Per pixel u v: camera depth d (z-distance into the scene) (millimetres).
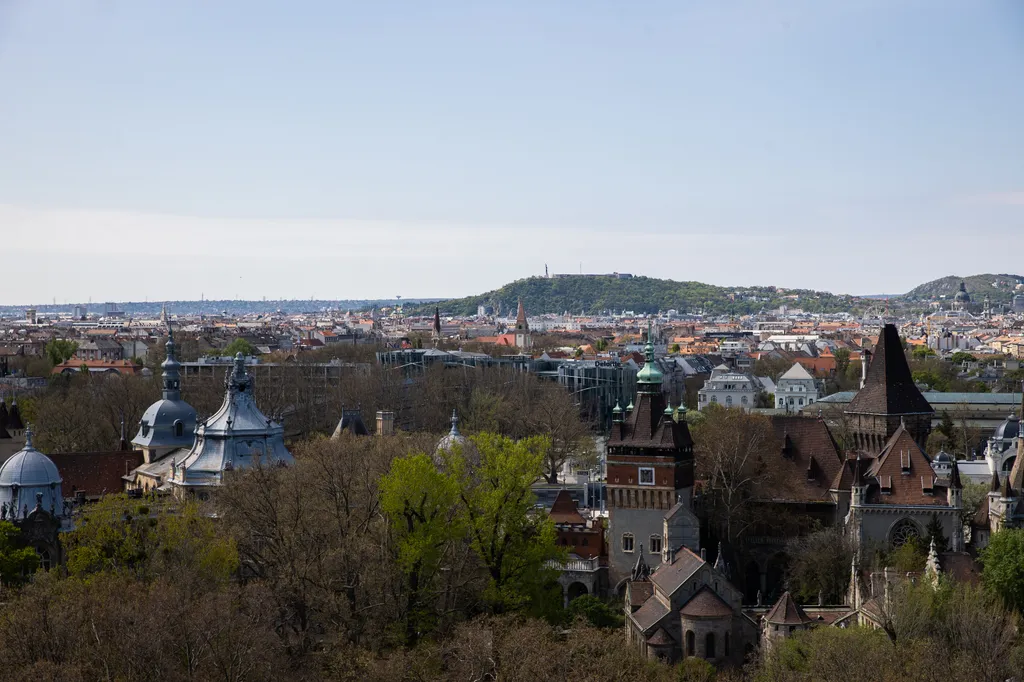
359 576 154750
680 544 189000
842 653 131250
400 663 134125
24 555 165875
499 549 167500
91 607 133250
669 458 191250
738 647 157500
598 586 195500
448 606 163875
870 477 192500
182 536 162375
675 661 155750
